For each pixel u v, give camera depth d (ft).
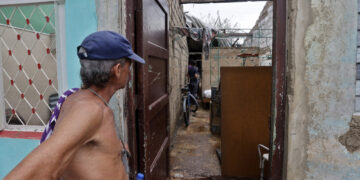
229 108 8.98
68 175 2.48
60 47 5.65
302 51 4.61
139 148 5.69
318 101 4.65
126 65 2.87
